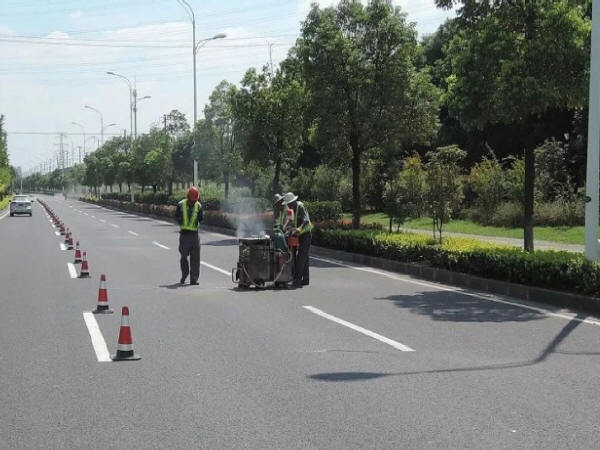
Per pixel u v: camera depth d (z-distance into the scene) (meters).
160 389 5.85
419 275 14.37
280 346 7.52
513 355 7.05
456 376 6.22
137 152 57.75
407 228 26.86
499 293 11.72
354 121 19.92
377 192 36.44
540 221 24.06
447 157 15.68
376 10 19.91
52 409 5.31
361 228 20.97
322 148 21.05
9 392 5.78
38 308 10.16
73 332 8.34
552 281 10.82
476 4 13.09
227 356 7.05
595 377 6.17
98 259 17.81
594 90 10.61
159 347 7.49
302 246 12.55
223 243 23.53
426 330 8.40
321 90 19.91
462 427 4.84
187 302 10.74
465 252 13.02
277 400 5.52
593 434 4.68
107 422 5.00
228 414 5.17
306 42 20.42
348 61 19.58
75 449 4.47
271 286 12.62
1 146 75.06
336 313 9.69
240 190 39.06
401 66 19.75
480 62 12.83
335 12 20.59
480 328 8.52
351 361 6.82
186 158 52.12
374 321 9.04
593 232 10.62
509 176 26.53
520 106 12.37
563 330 8.38
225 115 35.72
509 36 12.59
